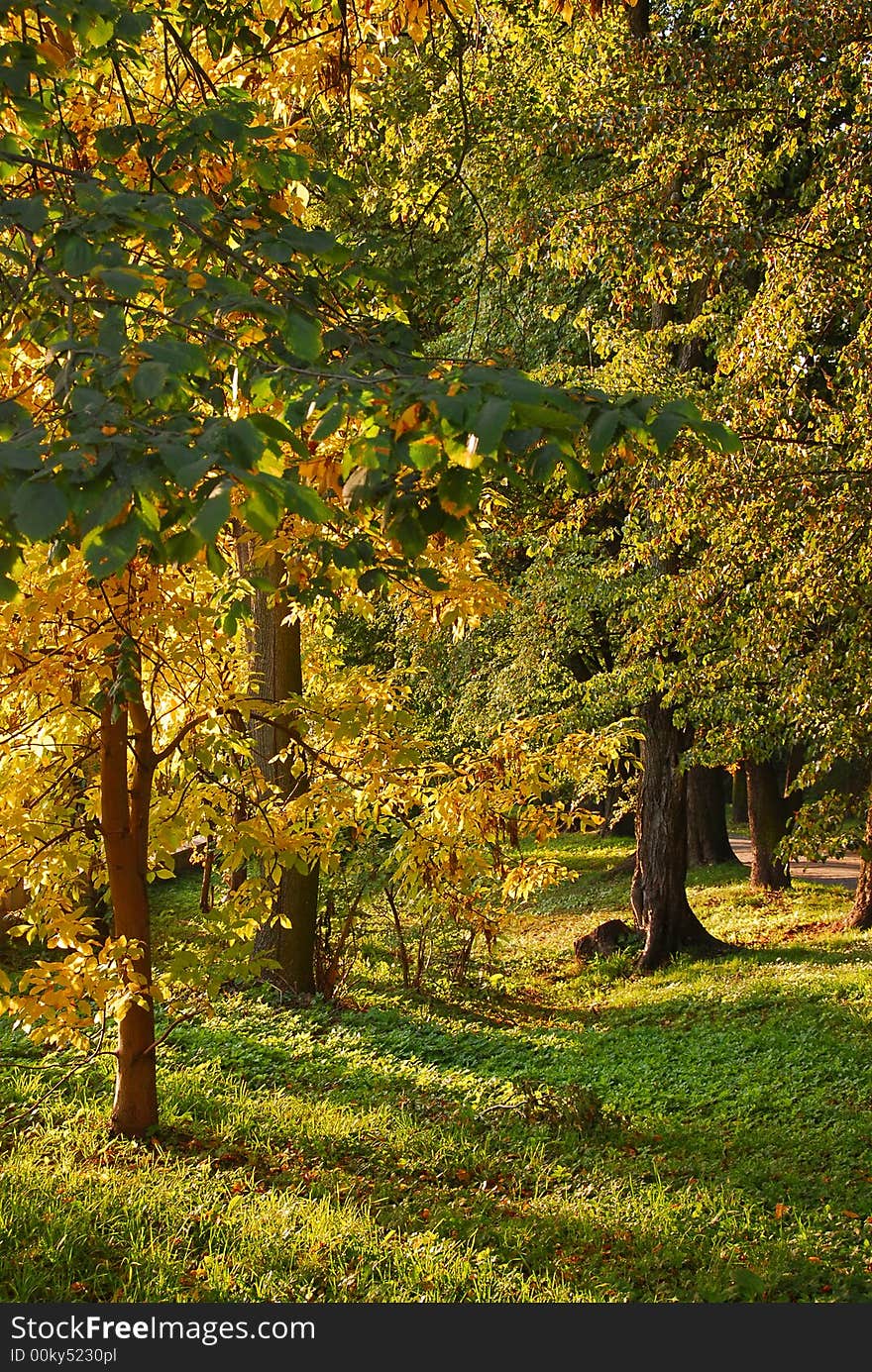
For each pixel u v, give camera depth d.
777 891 20.92
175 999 7.65
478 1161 7.93
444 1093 10.04
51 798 7.18
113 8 3.09
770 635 8.66
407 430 2.38
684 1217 7.02
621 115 8.84
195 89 5.59
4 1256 5.40
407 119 11.77
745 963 15.85
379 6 6.13
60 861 6.78
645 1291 5.84
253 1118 8.36
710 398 10.41
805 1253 6.46
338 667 12.67
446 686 17.64
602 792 12.55
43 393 4.36
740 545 8.66
